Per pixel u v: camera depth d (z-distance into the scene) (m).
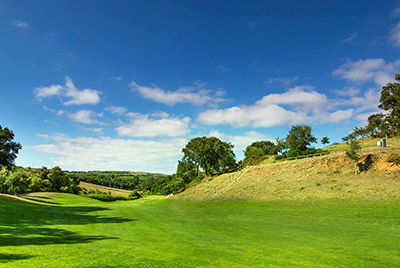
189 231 17.91
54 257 9.51
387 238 13.98
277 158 58.03
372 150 37.56
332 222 19.02
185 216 27.41
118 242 13.79
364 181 29.34
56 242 12.98
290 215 23.20
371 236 14.53
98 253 10.59
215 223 21.64
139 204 50.38
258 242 14.01
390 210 20.19
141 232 17.56
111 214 29.73
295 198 29.77
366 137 60.66
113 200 85.62
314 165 40.38
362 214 20.30
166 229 18.83
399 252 11.52
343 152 40.66
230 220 23.09
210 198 43.34
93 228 19.05
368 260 10.45
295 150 53.69
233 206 32.72
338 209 22.91
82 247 11.81
